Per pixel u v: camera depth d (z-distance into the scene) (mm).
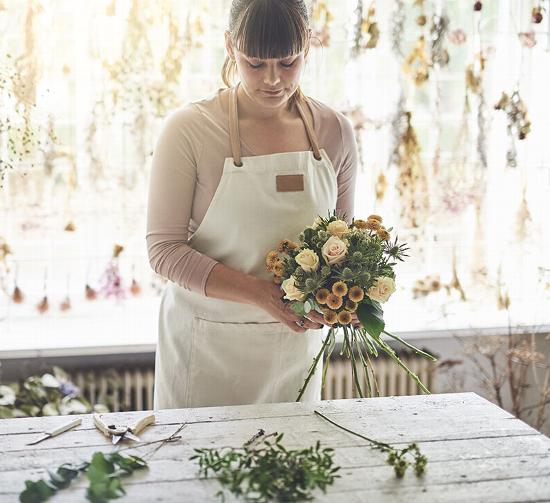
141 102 3070
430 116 3254
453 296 3412
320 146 2369
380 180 3258
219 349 2357
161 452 1798
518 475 1714
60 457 1771
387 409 2051
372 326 2023
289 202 2289
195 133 2248
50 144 3041
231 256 2316
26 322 3189
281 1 2061
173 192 2242
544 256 3488
